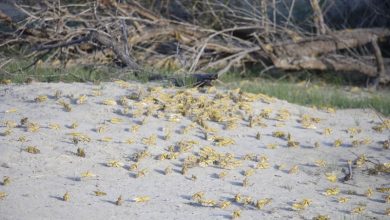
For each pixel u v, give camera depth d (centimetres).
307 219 1883
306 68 4078
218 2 4122
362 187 2203
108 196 1925
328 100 3366
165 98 2759
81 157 2172
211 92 2981
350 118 2994
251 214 1886
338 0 4625
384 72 4150
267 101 2945
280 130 2647
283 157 2395
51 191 1920
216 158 2267
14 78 3080
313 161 2388
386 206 2047
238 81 3788
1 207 1784
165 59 3803
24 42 3722
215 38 4162
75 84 2978
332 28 4594
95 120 2500
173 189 2022
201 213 1862
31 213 1766
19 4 3741
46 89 2834
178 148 2338
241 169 2236
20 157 2119
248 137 2536
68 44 3425
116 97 2750
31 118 2464
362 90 3997
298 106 3041
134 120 2534
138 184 2034
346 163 2397
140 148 2297
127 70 3288
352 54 4203
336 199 2070
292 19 4484
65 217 1759
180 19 4219
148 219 1792
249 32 4156
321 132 2702
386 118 3075
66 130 2375
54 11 3572
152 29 3888
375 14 4572
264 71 4122
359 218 1911
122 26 3534
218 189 2055
